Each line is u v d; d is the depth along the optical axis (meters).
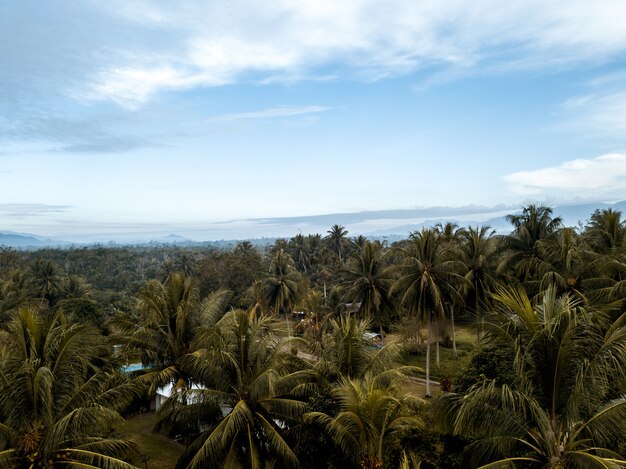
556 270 25.28
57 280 64.81
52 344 13.76
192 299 22.78
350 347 17.11
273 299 51.62
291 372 18.06
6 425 11.80
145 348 20.28
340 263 77.44
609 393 10.89
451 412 11.70
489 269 32.59
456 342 38.78
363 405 12.93
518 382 10.68
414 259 27.17
